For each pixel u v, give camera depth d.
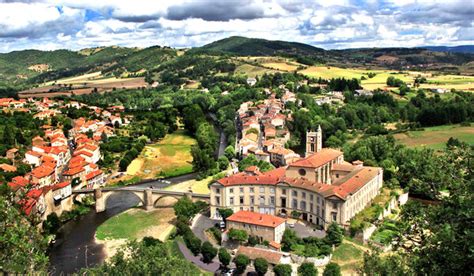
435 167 61.78
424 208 57.72
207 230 191.50
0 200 59.06
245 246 166.12
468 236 45.81
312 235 175.00
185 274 99.88
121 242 189.50
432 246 52.91
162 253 121.12
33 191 185.38
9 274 56.03
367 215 182.25
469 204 48.88
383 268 67.50
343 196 172.00
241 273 153.88
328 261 155.50
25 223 62.56
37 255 59.66
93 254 177.12
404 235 59.75
